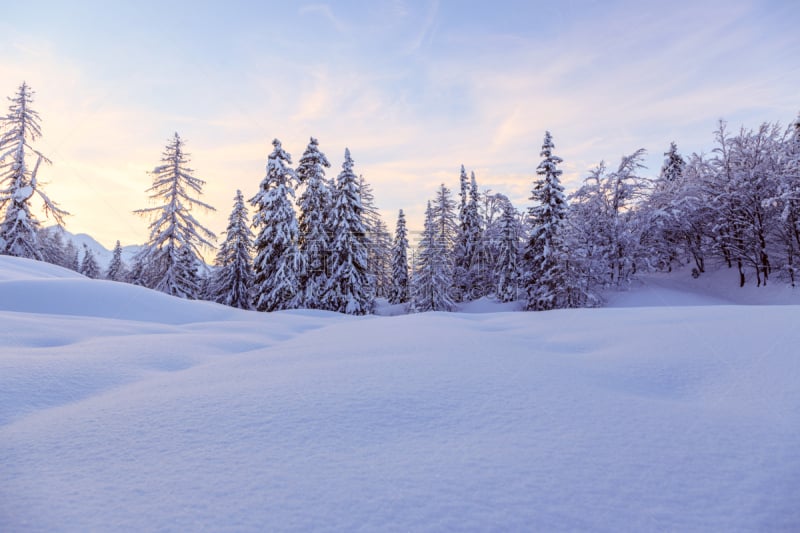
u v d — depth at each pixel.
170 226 25.58
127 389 3.94
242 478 2.13
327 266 27.31
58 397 3.65
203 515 1.79
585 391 3.66
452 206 42.53
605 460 2.33
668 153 42.59
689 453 2.41
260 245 25.42
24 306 10.93
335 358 5.25
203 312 13.96
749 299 26.16
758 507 1.88
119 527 1.70
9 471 2.17
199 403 3.33
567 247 26.45
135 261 26.58
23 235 23.95
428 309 33.03
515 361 4.86
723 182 29.19
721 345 4.98
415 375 4.15
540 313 12.62
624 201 32.25
